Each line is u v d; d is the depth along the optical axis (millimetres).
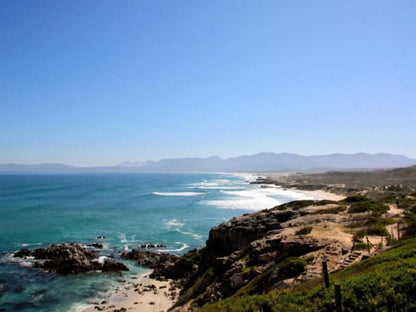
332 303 15047
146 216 101688
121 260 59281
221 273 35625
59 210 112875
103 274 51750
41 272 51531
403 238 27094
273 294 18594
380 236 30500
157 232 80312
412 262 16641
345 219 41875
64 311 38688
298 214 49531
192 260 52688
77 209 115625
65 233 78500
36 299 41812
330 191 177625
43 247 65938
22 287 45562
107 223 90750
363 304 14383
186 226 87000
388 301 14164
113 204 129375
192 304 31422
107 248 66625
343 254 26109
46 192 181625
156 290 45625
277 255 30203
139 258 59719
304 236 31625
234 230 48719
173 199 146875
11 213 105188
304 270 24203
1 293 43281
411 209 43875
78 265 52938
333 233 32781
